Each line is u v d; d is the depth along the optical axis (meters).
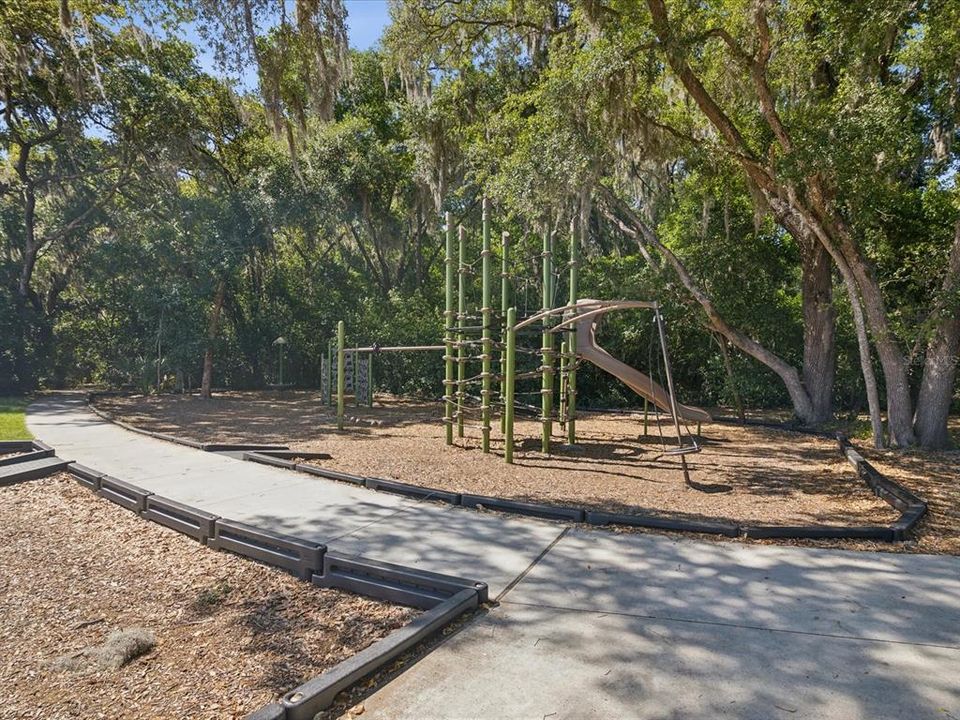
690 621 3.25
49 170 20.09
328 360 16.36
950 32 8.55
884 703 2.47
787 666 2.78
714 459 8.98
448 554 4.32
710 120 10.45
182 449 8.61
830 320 12.72
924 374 9.87
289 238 23.58
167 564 4.28
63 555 4.48
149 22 13.12
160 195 19.58
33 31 15.09
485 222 9.43
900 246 11.77
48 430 10.64
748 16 9.33
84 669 2.86
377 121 22.88
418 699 2.50
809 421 12.72
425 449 9.36
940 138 11.41
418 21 12.87
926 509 5.66
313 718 2.37
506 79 15.72
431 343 18.67
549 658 2.84
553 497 6.20
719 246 13.55
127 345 22.23
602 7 9.66
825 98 10.71
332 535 4.75
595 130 10.35
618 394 16.88
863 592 3.67
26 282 20.38
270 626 3.30
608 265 15.85
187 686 2.71
